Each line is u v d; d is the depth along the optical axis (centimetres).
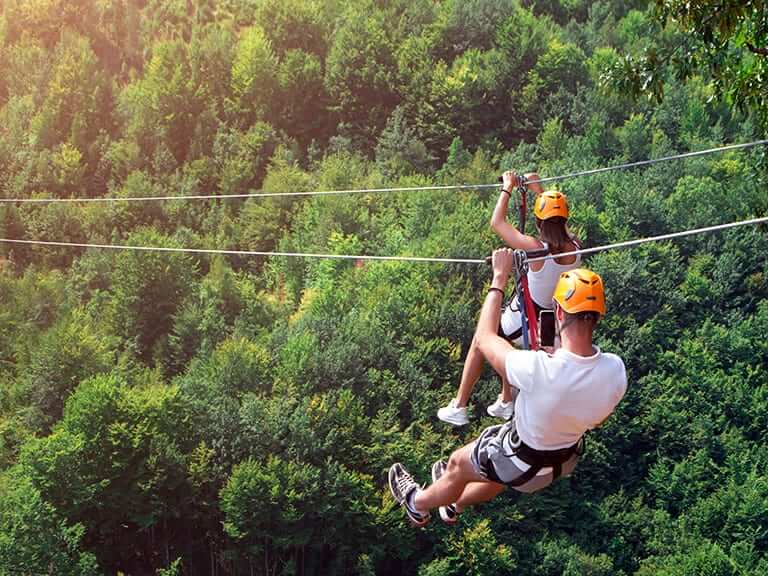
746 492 6688
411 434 6775
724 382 7719
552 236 818
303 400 6531
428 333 7406
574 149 10288
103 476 6022
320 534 6216
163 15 13250
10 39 13188
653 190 9462
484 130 11306
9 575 5175
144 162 11231
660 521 6681
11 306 8675
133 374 7600
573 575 6134
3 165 11219
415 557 6419
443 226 8688
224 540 6350
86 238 10250
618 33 12250
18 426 6988
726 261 8788
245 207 10244
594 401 674
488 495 795
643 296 8475
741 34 1597
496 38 11781
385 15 12081
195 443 6362
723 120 10719
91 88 11844
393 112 11069
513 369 691
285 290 9219
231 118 11688
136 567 6316
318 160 11112
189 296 8412
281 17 12294
